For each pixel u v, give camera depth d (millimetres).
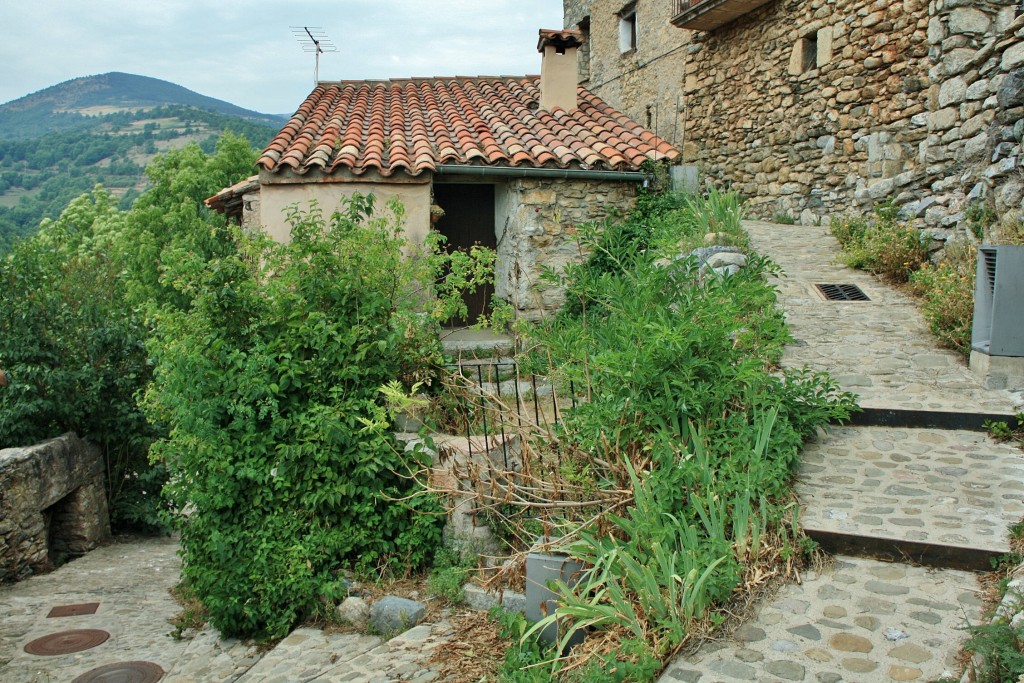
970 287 6027
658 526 3615
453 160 9156
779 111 11773
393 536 5484
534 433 5156
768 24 11922
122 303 9211
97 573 7457
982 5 7711
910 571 3479
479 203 10406
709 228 8297
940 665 2809
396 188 9086
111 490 8914
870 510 3861
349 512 5414
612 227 9023
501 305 6617
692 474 3861
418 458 5504
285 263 6066
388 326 5906
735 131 12969
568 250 9430
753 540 3541
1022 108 6305
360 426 5551
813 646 3014
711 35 13469
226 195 10836
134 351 8734
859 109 10117
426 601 5039
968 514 3750
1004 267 5141
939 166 8039
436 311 6148
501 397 6441
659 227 8844
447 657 4246
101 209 27422
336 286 5719
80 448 8195
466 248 10406
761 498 3689
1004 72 6750
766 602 3357
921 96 9133
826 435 4938
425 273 6289
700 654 3062
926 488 4074
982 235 6699
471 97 11992
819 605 3293
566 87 11195
